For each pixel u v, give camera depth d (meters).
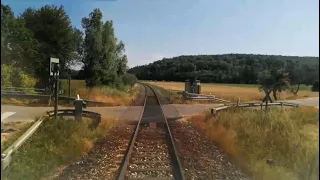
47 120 13.27
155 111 25.72
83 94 34.81
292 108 23.56
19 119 16.88
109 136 14.85
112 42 48.38
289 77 20.61
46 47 40.12
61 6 42.34
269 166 9.53
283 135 12.73
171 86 102.62
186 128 17.59
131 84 73.50
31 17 41.66
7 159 7.53
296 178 8.62
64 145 11.27
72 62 44.09
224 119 17.36
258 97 44.59
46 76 39.97
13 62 34.84
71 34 42.81
